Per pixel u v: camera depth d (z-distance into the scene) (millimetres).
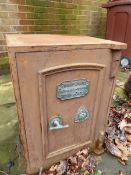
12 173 1548
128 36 3785
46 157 1554
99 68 1438
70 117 1509
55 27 3621
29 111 1287
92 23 4238
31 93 1238
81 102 1504
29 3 3117
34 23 3305
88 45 1308
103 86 1543
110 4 3818
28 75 1179
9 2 2904
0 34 2980
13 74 1138
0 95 2543
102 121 1732
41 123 1363
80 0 3785
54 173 1580
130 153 1854
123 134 2037
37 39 1366
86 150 1772
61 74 1296
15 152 1706
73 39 1492
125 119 2279
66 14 3682
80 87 1424
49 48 1168
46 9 3355
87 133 1714
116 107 2566
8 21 2994
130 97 2814
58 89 1328
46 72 1215
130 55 3865
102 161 1754
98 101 1577
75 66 1308
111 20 3943
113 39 4023
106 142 1904
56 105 1383
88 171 1633
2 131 1943
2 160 1643
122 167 1708
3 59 3076
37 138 1418
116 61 1481
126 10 3668
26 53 1117
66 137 1591
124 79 3334
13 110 2287
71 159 1689
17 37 1434
